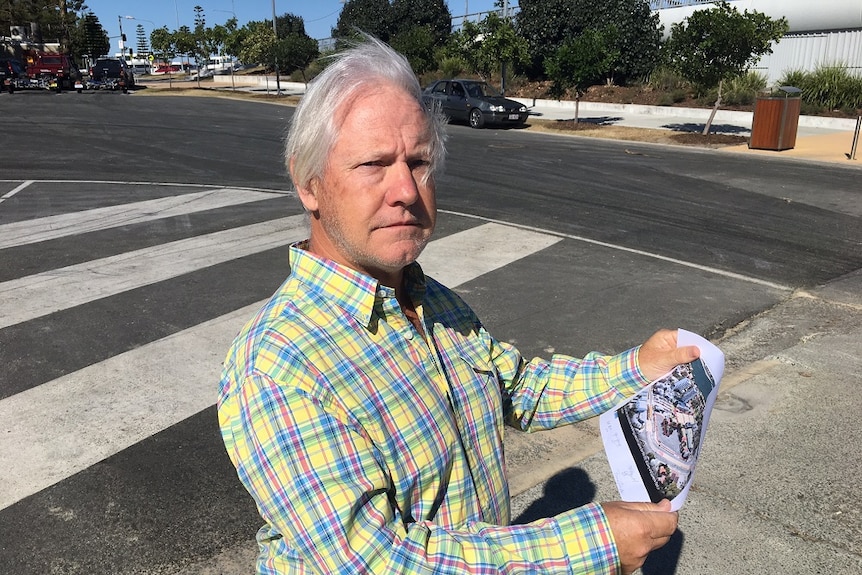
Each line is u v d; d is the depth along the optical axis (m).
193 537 2.71
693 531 2.70
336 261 1.28
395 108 1.20
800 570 2.49
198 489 3.02
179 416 3.64
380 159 1.18
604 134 18.03
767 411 3.64
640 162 13.10
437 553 1.04
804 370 4.15
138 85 46.84
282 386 1.06
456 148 14.64
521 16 29.31
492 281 5.92
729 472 3.08
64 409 3.70
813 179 11.28
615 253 6.84
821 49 22.67
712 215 8.65
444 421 1.22
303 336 1.12
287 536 1.04
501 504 1.38
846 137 16.75
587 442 3.44
